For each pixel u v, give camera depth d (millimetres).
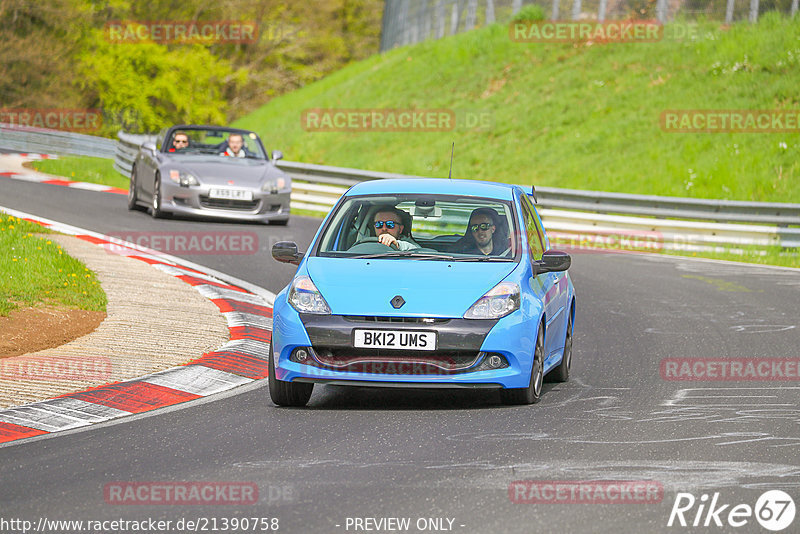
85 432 23922
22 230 51156
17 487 19453
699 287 53500
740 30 117062
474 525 17141
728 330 40812
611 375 32250
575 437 23578
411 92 133625
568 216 77750
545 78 123875
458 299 26688
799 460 21609
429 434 23844
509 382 26562
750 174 94062
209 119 196375
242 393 28766
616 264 62906
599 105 113625
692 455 21922
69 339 33625
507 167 108125
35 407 25781
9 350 31484
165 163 67125
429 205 30203
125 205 75062
